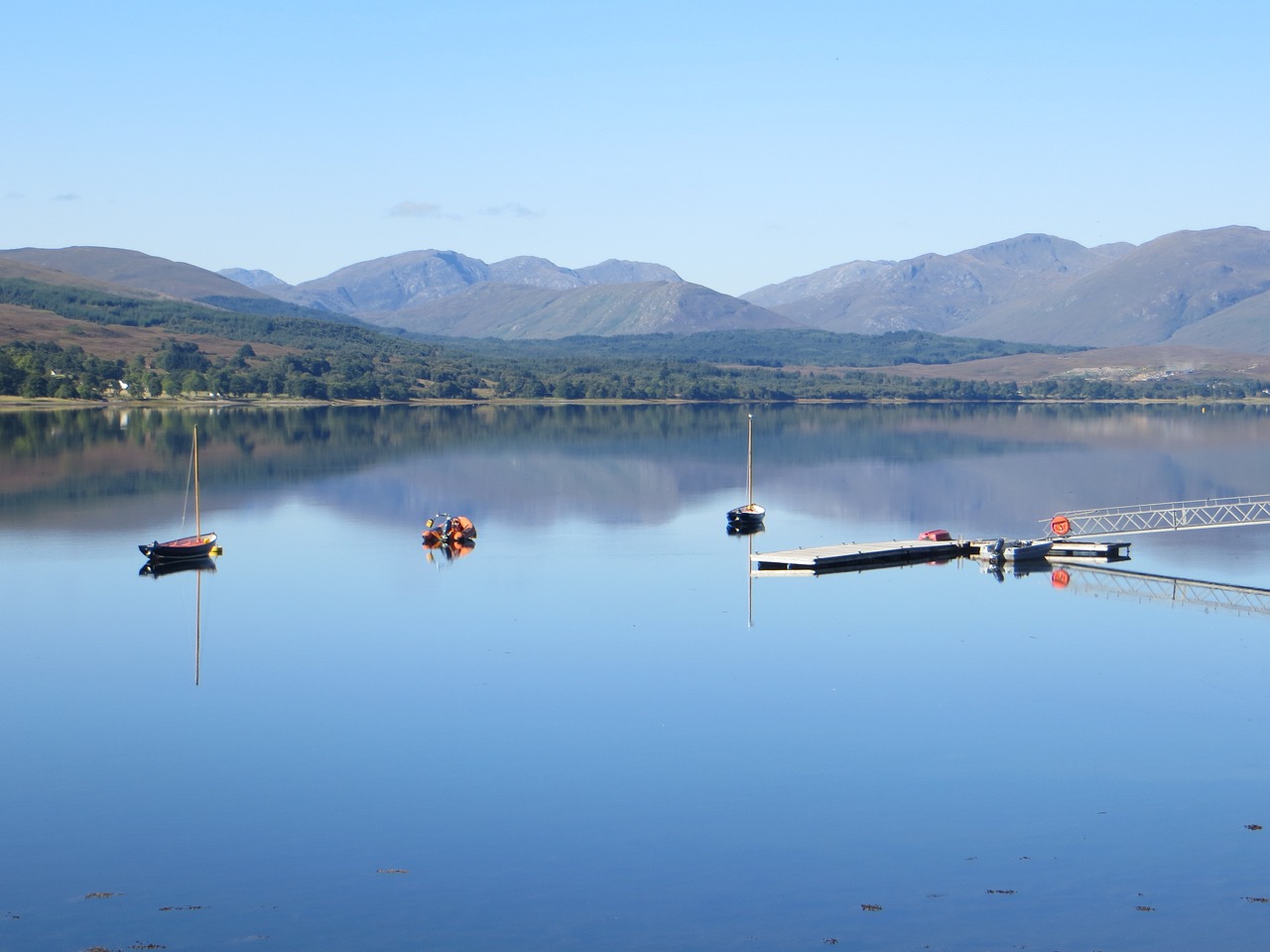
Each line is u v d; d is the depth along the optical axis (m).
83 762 58.41
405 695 68.81
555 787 54.88
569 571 108.56
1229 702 67.12
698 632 84.12
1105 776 56.12
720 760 58.34
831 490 170.88
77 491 158.75
